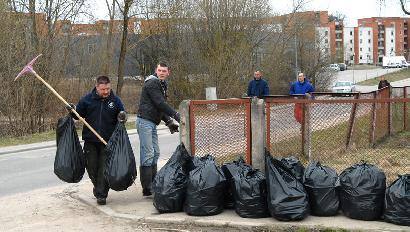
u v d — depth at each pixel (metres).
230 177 6.43
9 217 6.92
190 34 35.62
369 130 11.27
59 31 24.92
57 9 24.56
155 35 36.88
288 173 6.09
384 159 9.75
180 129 7.36
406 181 5.62
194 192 6.24
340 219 5.86
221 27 34.91
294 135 8.66
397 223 5.54
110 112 7.26
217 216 6.22
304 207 5.82
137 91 37.19
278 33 41.53
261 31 38.38
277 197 5.84
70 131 7.12
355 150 10.39
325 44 52.38
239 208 6.11
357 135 10.71
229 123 7.25
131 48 34.25
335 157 9.64
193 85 34.06
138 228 6.14
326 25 80.44
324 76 50.81
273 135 8.15
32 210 7.26
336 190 5.98
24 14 22.92
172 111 7.26
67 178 7.08
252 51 36.44
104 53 29.50
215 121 7.29
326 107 9.43
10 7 22.19
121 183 6.83
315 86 50.38
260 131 7.09
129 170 6.88
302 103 7.89
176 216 6.31
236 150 7.23
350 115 10.05
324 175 6.03
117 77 34.41
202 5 35.25
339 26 131.62
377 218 5.78
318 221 5.80
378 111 12.27
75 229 6.20
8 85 20.91
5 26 21.34
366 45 141.62
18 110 21.03
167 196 6.38
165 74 7.43
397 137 13.04
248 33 36.09
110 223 6.40
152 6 34.72
